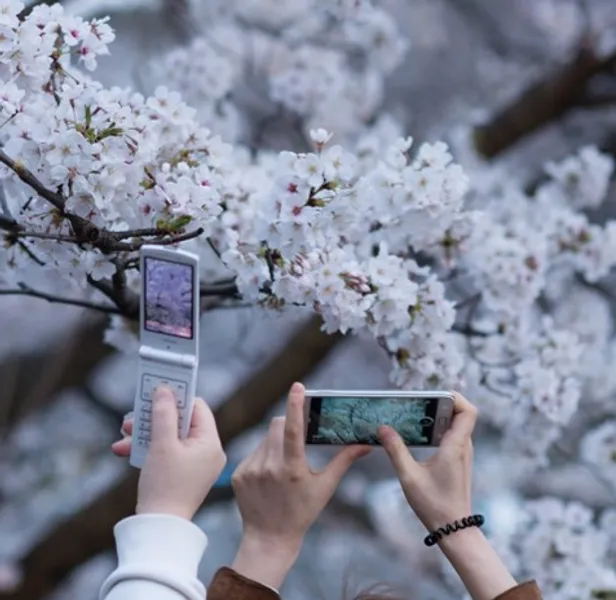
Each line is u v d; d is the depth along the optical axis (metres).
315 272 2.23
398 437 1.95
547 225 3.23
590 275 3.23
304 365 4.25
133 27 5.25
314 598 5.34
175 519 1.69
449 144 4.62
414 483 1.91
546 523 3.27
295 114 4.34
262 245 2.30
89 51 2.21
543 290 3.96
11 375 5.04
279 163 2.38
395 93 6.11
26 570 4.33
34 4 2.42
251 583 1.83
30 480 5.46
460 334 2.99
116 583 1.64
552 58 5.52
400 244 2.60
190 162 2.36
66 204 2.03
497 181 4.26
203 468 1.77
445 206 2.50
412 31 5.90
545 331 3.17
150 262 1.83
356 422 2.02
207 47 3.55
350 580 2.10
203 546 1.71
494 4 5.78
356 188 2.24
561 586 3.24
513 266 2.82
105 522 4.33
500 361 2.91
